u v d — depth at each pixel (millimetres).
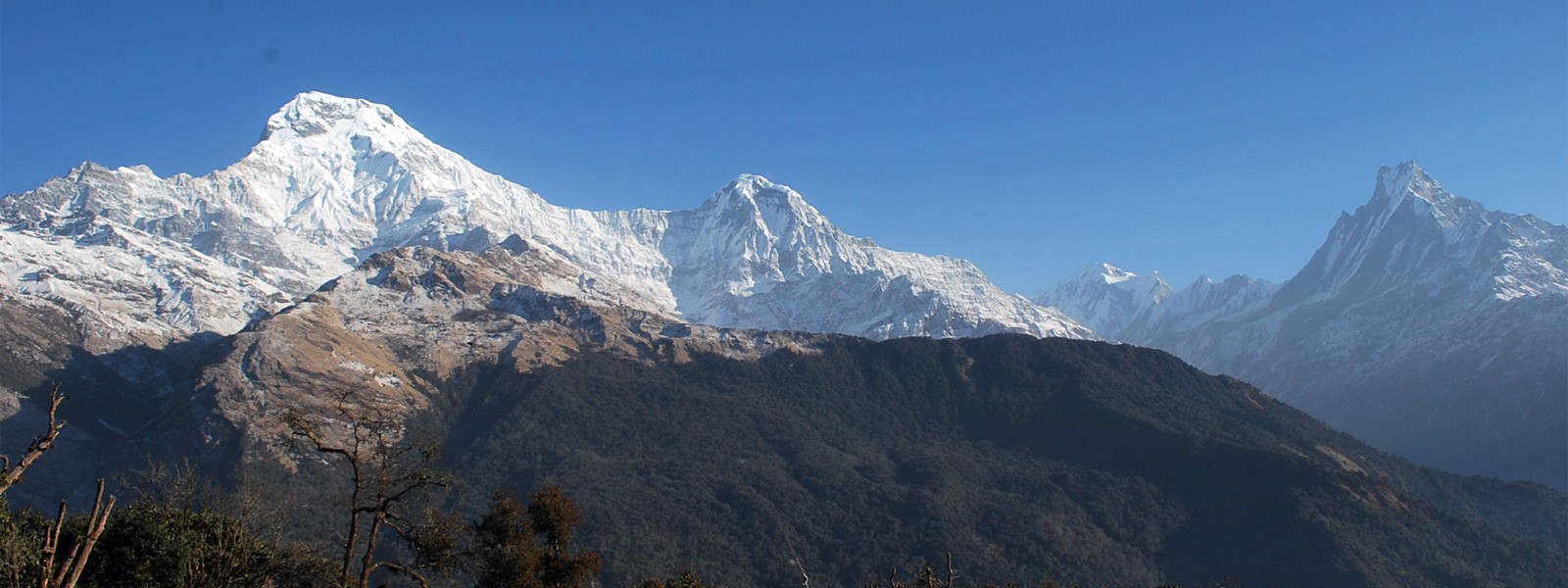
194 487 75062
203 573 65250
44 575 46750
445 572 69250
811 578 181250
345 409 69125
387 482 66062
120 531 67500
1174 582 193125
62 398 48625
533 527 74188
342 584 62969
